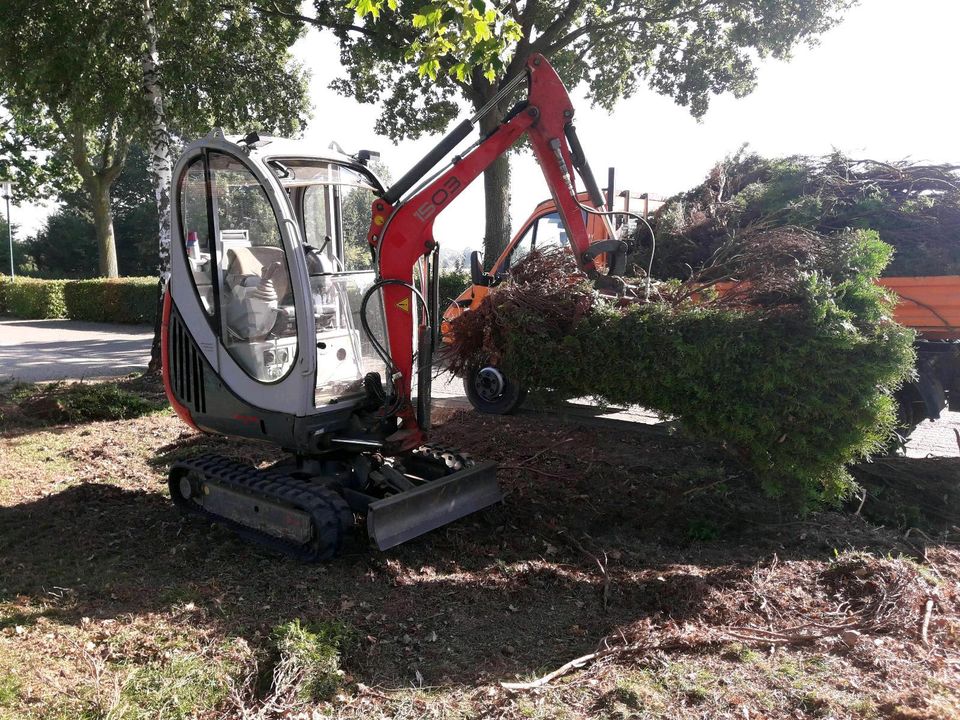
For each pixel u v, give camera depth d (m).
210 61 13.47
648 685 3.08
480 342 5.70
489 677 3.28
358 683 3.22
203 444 7.16
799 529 4.88
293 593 4.09
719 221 6.98
